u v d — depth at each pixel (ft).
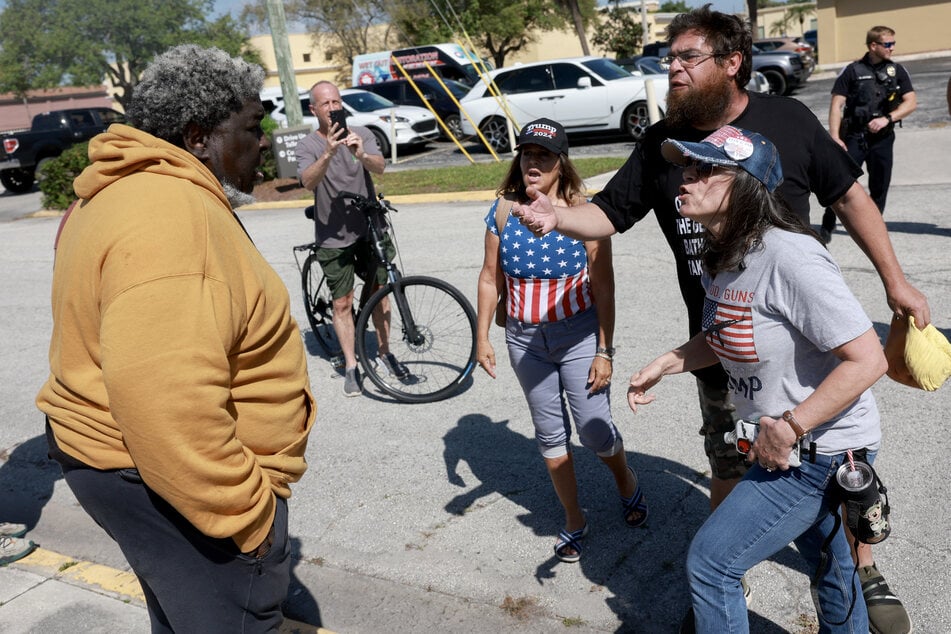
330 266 17.61
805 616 9.52
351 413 17.04
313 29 147.13
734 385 7.50
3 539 12.42
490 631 10.00
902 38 108.99
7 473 16.06
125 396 5.52
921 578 9.89
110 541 13.16
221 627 6.73
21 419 18.63
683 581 10.45
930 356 8.36
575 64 56.08
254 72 6.98
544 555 11.36
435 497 13.23
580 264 10.41
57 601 11.19
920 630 9.10
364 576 11.38
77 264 6.01
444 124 62.23
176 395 5.53
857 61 23.86
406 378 18.34
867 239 8.89
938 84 67.87
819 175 8.83
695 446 13.79
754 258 6.84
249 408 6.46
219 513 5.98
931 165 34.42
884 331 17.52
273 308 6.57
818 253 6.73
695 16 8.63
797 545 8.41
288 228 38.09
